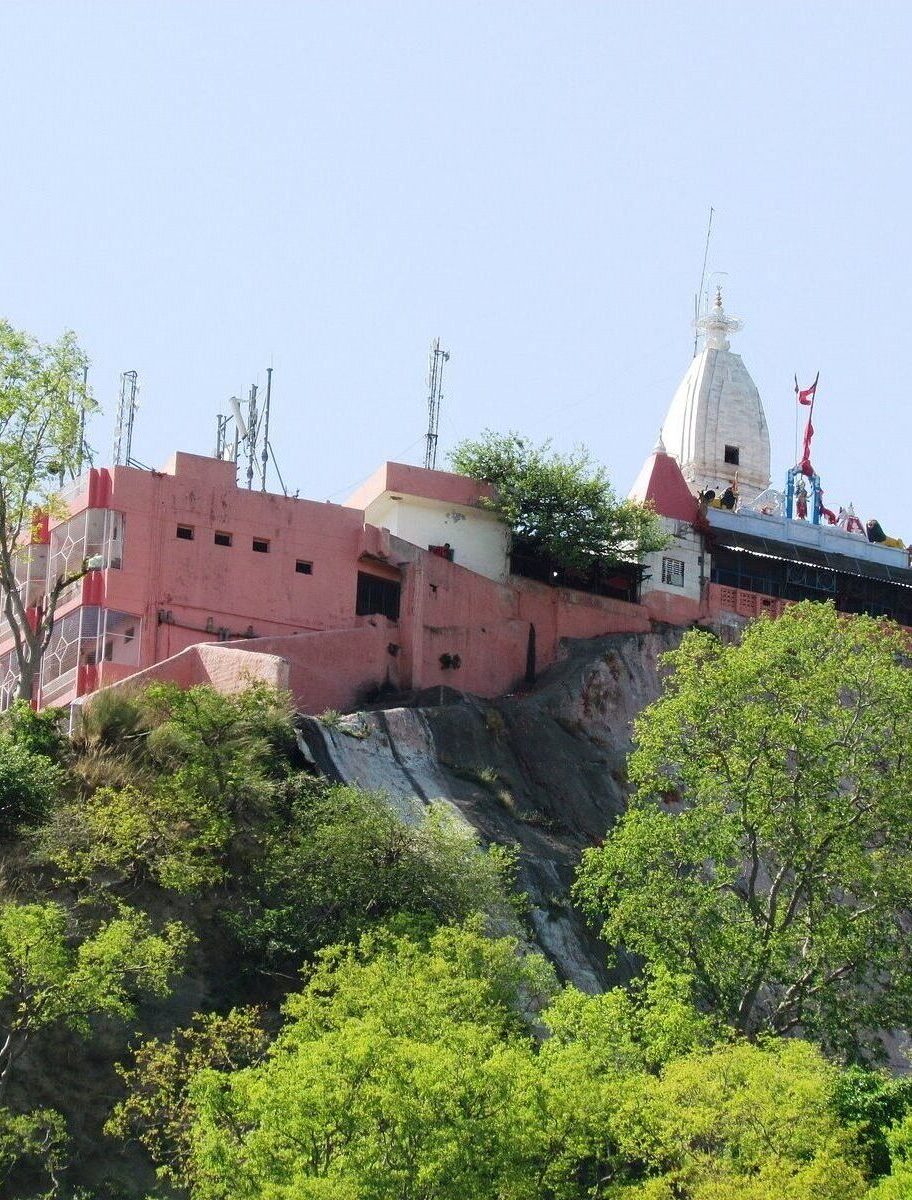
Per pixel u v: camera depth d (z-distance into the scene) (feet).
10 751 321.11
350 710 406.41
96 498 409.08
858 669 330.95
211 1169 238.89
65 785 329.93
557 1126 252.83
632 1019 285.23
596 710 431.02
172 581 406.82
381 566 428.56
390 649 419.95
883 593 507.71
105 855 313.73
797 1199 246.27
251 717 350.43
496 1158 241.35
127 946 277.23
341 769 363.35
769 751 319.06
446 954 293.84
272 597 415.03
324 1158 236.63
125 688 362.94
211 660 376.68
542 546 454.40
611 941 315.17
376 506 454.40
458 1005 274.16
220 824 325.83
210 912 320.91
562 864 371.15
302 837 328.90
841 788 332.39
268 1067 248.73
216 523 413.80
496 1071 244.42
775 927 314.55
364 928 314.35
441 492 451.94
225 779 334.65
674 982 290.15
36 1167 273.54
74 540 410.31
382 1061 240.12
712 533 485.15
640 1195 250.78
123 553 404.57
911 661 471.21
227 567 412.77
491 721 402.72
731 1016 308.19
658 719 328.08
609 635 453.99
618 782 413.80
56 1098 283.59
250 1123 249.55
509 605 444.55
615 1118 257.14
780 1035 307.78
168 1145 283.38
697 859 315.17
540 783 399.03
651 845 317.22
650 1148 260.01
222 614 409.49
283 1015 309.63
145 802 325.21
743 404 588.50
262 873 326.44
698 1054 270.87
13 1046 282.77
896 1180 253.44
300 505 422.82
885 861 316.60
